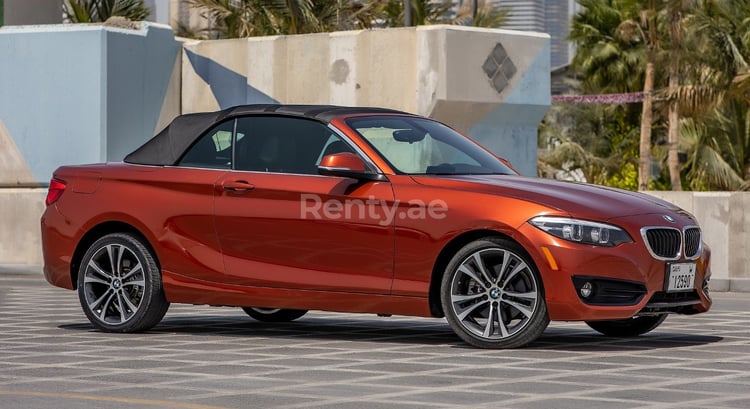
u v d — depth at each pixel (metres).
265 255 16.67
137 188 17.66
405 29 33.28
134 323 17.53
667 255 15.57
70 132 33.16
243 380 13.21
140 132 33.97
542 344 16.17
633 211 15.52
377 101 33.56
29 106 33.56
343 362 14.55
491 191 15.57
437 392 12.36
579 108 101.50
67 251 18.16
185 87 35.53
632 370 13.85
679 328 18.34
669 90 77.31
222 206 16.95
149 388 12.68
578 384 12.85
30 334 17.58
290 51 34.62
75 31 33.06
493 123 34.28
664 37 88.38
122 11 51.69
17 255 32.78
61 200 18.27
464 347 15.89
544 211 15.23
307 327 18.42
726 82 75.38
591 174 99.56
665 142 100.94
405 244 15.79
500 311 15.48
